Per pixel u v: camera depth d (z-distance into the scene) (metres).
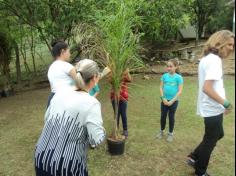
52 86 3.87
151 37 10.47
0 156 4.29
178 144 4.61
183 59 12.06
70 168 2.30
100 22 4.20
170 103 4.51
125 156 4.21
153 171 3.86
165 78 4.55
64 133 2.31
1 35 7.68
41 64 10.07
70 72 3.77
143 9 7.62
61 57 3.93
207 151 3.47
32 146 4.62
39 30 7.55
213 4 14.90
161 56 11.97
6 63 7.84
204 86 3.12
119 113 4.62
